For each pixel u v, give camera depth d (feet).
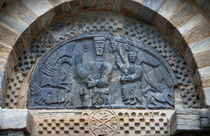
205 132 17.03
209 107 16.90
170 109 18.71
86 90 18.92
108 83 19.16
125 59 19.72
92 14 20.45
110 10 20.44
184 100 18.86
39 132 17.98
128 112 18.42
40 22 19.31
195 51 18.49
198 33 18.79
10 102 18.51
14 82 18.88
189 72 19.40
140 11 20.01
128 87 19.02
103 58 19.75
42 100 18.70
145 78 19.42
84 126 18.08
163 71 19.54
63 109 18.48
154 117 18.40
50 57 19.57
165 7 19.45
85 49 19.92
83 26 20.30
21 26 18.61
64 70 19.43
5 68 17.84
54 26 20.15
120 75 19.43
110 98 18.88
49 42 19.86
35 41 19.75
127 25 20.34
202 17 18.99
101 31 20.27
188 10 19.26
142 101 18.88
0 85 17.42
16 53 18.90
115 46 19.97
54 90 18.94
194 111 16.98
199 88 18.38
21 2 19.01
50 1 19.25
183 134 17.19
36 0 19.17
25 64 19.34
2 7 18.70
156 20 19.93
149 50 19.90
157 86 19.22
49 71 19.30
